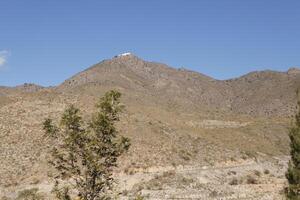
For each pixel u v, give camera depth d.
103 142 19.64
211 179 68.38
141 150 77.56
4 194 58.31
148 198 55.38
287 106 188.25
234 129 121.62
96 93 134.00
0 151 71.44
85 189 19.50
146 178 65.81
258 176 74.88
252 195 56.44
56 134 20.23
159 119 104.94
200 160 80.38
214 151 87.50
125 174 66.75
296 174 31.41
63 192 20.23
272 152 104.31
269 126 130.50
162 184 63.25
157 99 160.25
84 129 19.86
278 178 71.50
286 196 31.95
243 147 98.88
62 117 20.02
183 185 63.41
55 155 20.00
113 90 20.34
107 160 19.75
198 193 58.94
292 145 31.94
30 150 72.50
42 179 62.00
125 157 72.69
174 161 76.12
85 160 19.45
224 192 59.31
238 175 73.38
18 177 64.19
